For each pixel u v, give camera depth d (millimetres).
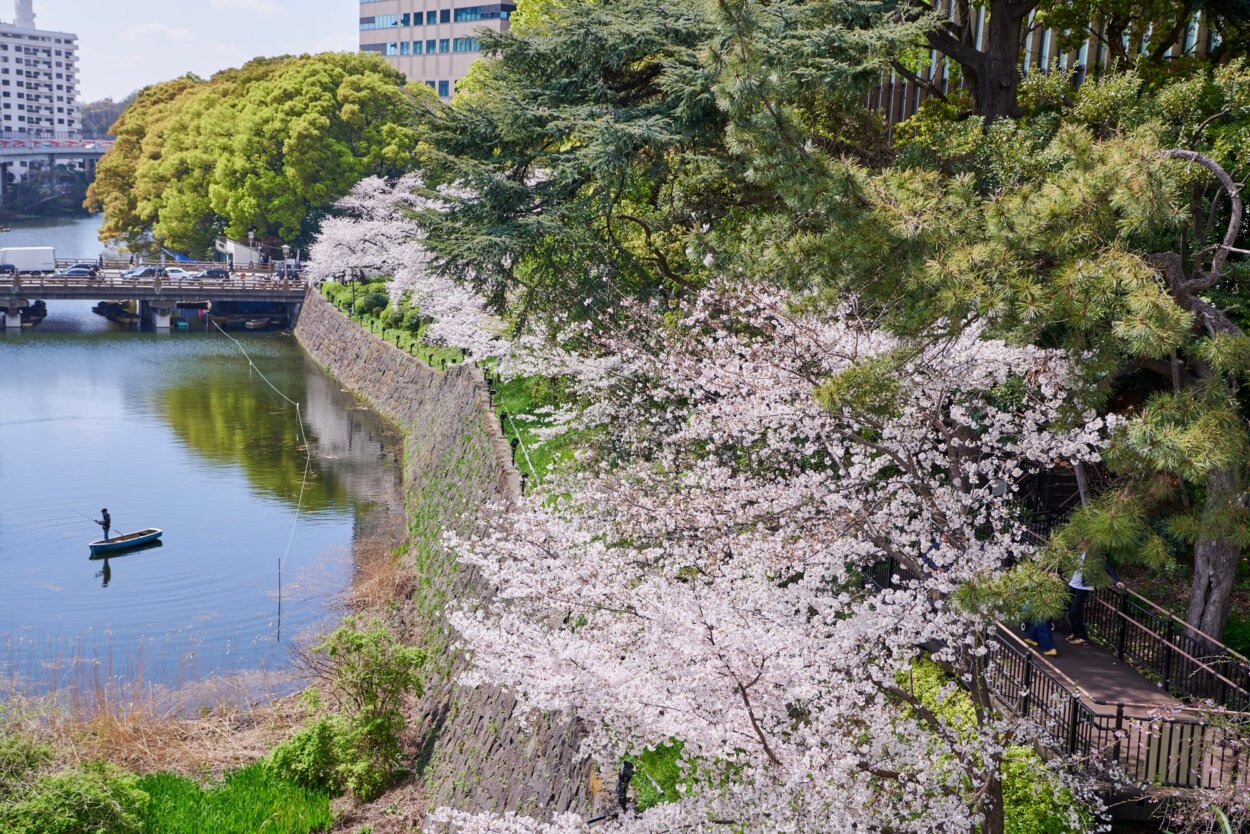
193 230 80625
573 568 10656
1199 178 12695
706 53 11602
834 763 8180
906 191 10516
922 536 10203
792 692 8312
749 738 8211
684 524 11266
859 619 9180
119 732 18219
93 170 168500
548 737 13016
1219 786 9219
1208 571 12602
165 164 81375
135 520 31281
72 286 64938
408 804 16562
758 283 12586
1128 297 8906
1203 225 14883
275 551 28750
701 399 13906
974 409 12070
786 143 10977
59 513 31781
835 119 19703
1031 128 16828
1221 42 21969
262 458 38531
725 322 14703
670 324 15820
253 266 75438
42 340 62375
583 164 17672
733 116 11477
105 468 36844
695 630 8320
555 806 11922
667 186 20250
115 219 91000
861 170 10844
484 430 25156
